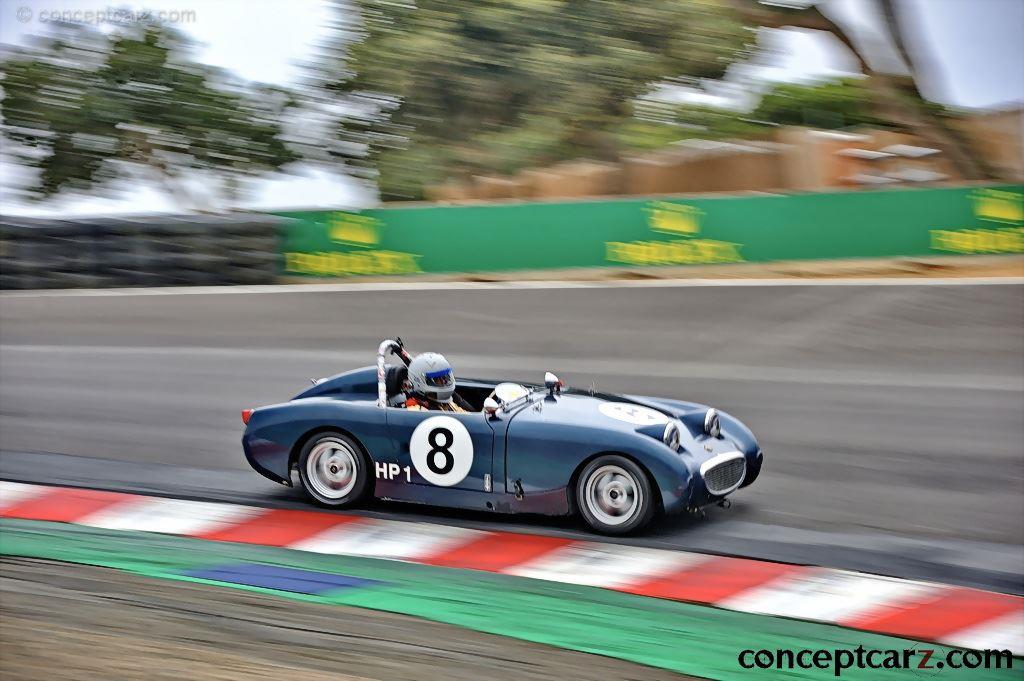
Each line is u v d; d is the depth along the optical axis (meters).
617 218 38.75
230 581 14.59
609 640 12.67
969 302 32.06
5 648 12.55
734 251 38.62
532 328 31.81
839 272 37.75
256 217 38.62
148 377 27.78
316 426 17.17
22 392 26.52
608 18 53.62
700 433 17.06
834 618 13.29
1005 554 15.66
